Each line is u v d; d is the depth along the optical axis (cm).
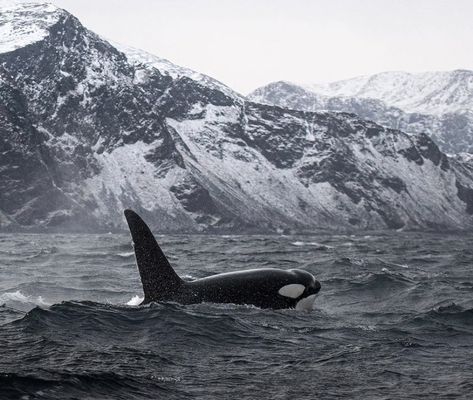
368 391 3419
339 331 4981
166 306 5119
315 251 18850
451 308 6175
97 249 17388
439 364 4041
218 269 10881
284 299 5538
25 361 3603
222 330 4672
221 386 3412
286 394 3328
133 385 3319
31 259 12169
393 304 7019
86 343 4169
